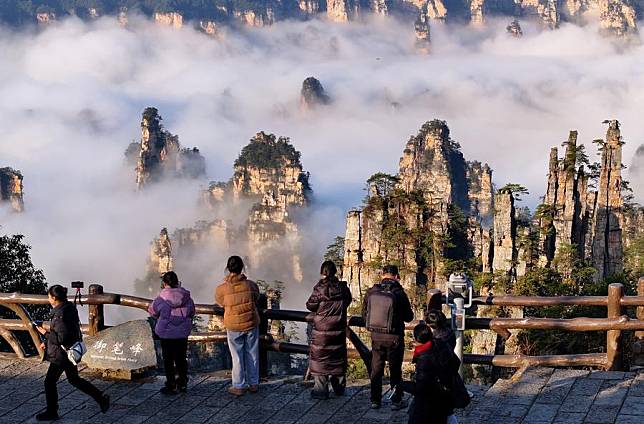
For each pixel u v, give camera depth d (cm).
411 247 9856
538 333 5019
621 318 1719
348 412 1645
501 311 8669
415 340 1345
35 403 1747
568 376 1725
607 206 9381
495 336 6712
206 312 1894
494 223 9388
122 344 1845
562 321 1738
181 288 1767
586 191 9531
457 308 1716
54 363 1633
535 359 1781
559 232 9431
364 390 1759
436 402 1327
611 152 9306
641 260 10062
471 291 1738
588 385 1672
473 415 1580
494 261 9331
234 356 1745
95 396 1667
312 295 1684
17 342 2027
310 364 1706
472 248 10450
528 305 1755
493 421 1543
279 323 9606
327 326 1678
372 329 1600
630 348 2047
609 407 1562
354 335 1798
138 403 1733
